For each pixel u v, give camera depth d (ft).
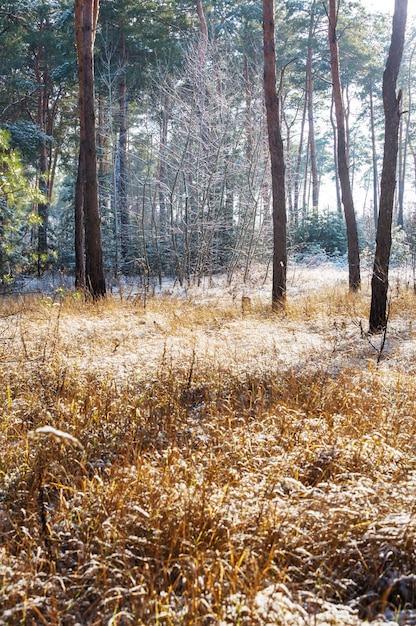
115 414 15.87
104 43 87.10
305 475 11.82
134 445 13.71
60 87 100.78
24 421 15.55
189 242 71.72
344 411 15.88
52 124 105.81
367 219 130.52
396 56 28.86
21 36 91.25
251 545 9.05
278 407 15.48
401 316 34.63
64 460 12.65
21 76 99.86
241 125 81.56
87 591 8.21
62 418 14.97
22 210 36.55
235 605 7.66
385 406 16.29
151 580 8.24
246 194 80.89
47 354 22.88
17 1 82.07
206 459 12.21
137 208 90.99
